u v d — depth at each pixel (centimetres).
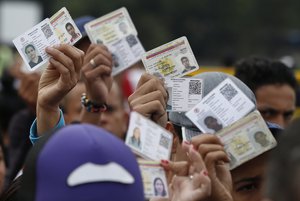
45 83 722
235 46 5403
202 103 696
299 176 464
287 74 1028
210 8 5403
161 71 734
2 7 2569
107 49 747
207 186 635
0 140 917
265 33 5444
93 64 741
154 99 699
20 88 1173
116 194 523
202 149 658
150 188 618
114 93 1166
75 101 1013
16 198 637
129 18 780
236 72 1042
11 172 1048
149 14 5228
